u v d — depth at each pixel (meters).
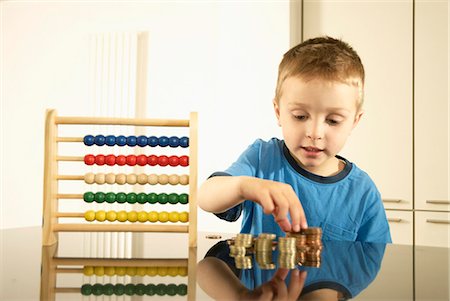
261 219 1.26
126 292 0.40
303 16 3.15
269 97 3.11
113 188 3.33
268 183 0.85
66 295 0.39
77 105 3.62
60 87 3.64
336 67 1.10
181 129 3.43
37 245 0.79
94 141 1.23
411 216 2.82
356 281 0.48
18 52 3.70
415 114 2.84
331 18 3.06
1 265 0.57
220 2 3.21
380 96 2.91
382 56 2.92
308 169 1.31
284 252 0.67
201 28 3.47
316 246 0.74
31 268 0.55
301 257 0.64
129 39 3.47
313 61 1.11
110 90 3.45
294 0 3.12
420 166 2.82
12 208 3.67
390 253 0.74
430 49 2.82
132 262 0.61
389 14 2.92
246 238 0.70
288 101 1.14
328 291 0.42
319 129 1.11
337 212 1.27
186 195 1.17
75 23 3.64
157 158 1.21
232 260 0.61
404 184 2.84
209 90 3.43
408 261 0.66
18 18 3.70
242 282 0.45
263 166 1.32
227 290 0.41
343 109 1.11
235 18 3.18
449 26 2.79
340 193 1.29
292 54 1.20
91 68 3.53
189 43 3.48
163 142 1.23
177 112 3.46
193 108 3.44
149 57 3.52
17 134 3.68
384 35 2.92
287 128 1.16
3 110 3.70
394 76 2.89
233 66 3.18
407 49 2.87
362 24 2.97
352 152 2.94
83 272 0.52
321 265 0.57
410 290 0.45
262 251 0.69
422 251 0.78
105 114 3.45
